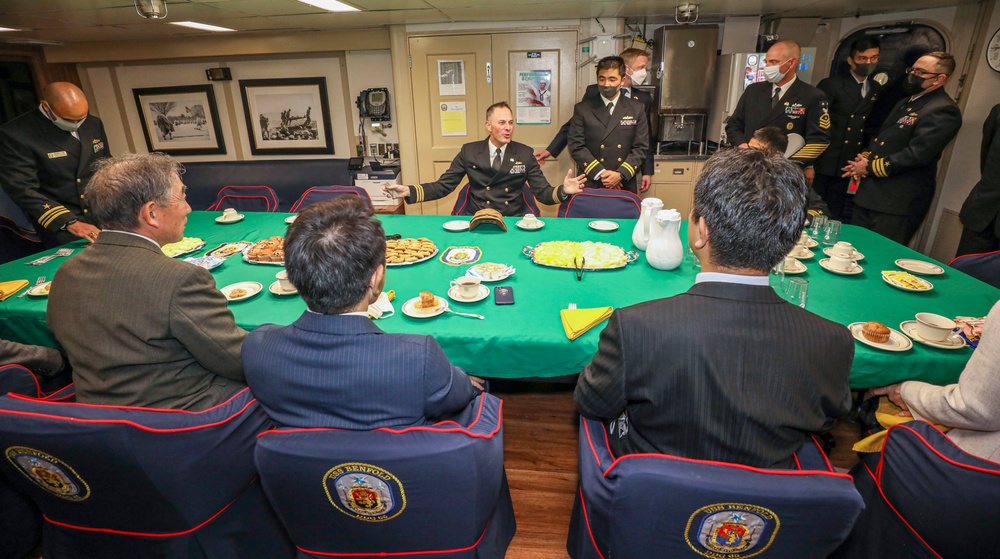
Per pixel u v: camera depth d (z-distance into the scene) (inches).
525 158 124.1
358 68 182.2
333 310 38.7
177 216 54.1
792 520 31.0
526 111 177.0
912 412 48.1
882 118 165.0
